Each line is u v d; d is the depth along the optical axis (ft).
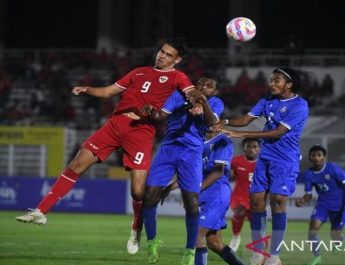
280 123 98.32
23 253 127.44
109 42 367.66
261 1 382.83
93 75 339.36
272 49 356.38
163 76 95.71
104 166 287.69
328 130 267.18
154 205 92.07
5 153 287.48
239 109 295.89
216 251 98.99
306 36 379.76
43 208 95.20
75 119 314.14
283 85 99.50
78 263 114.32
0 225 192.24
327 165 126.93
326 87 299.79
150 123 97.35
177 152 91.09
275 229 98.78
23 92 334.44
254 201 100.99
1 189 265.75
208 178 95.40
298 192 229.86
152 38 351.87
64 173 96.94
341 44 376.89
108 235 170.09
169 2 353.51
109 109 307.99
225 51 341.82
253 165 138.72
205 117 88.38
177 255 128.88
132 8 389.39
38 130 280.92
